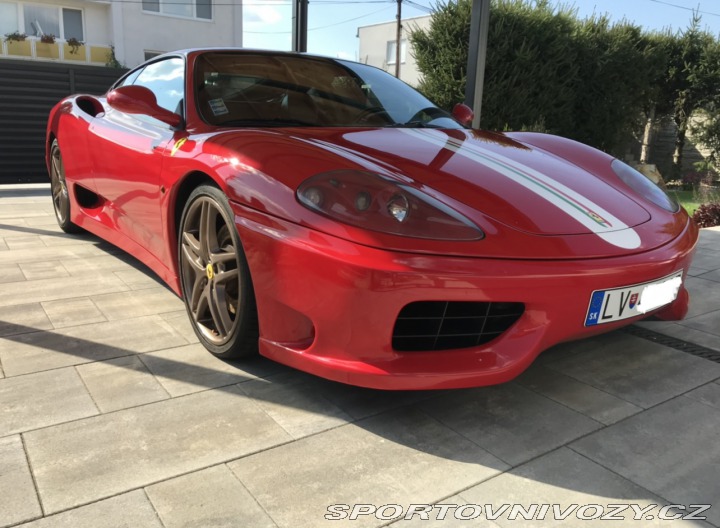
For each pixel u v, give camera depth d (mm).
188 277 2141
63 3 18641
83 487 1309
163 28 19141
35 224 4184
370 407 1723
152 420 1595
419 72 9398
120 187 2645
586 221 1737
